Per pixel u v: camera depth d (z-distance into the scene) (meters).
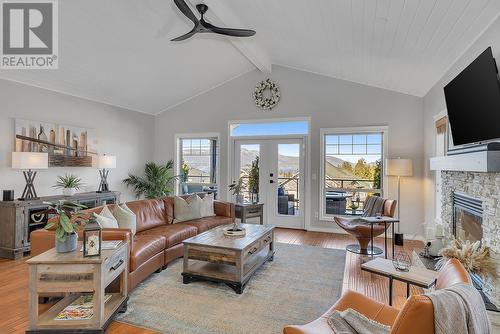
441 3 2.47
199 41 4.94
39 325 2.14
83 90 5.37
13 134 4.48
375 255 4.25
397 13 2.83
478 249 2.50
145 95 6.30
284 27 4.07
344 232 5.77
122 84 5.58
